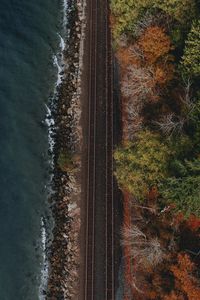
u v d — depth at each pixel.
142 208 59.75
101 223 62.22
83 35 74.44
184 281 53.03
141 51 62.50
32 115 71.00
